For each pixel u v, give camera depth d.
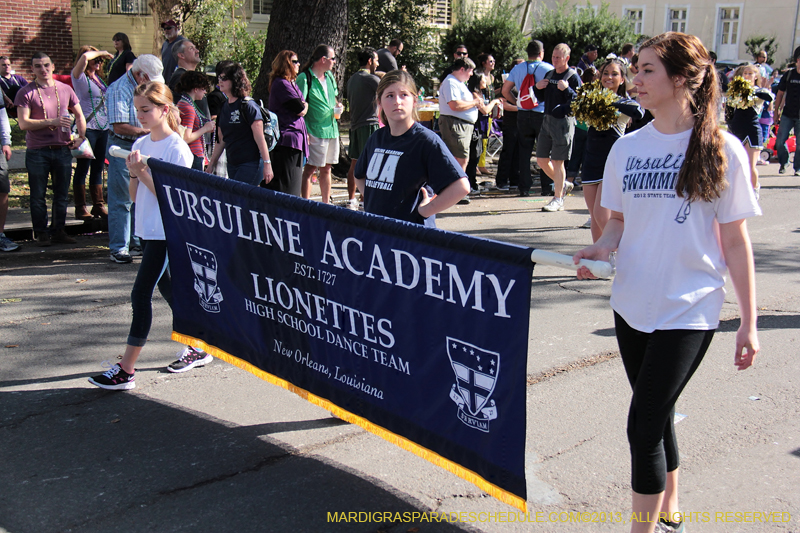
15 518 2.90
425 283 2.74
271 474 3.25
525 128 10.45
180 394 4.10
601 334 5.05
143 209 4.05
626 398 4.05
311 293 3.23
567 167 11.57
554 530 2.85
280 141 7.38
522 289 2.43
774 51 30.44
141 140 4.14
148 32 21.45
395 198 3.49
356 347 3.10
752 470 3.29
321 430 3.68
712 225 2.36
